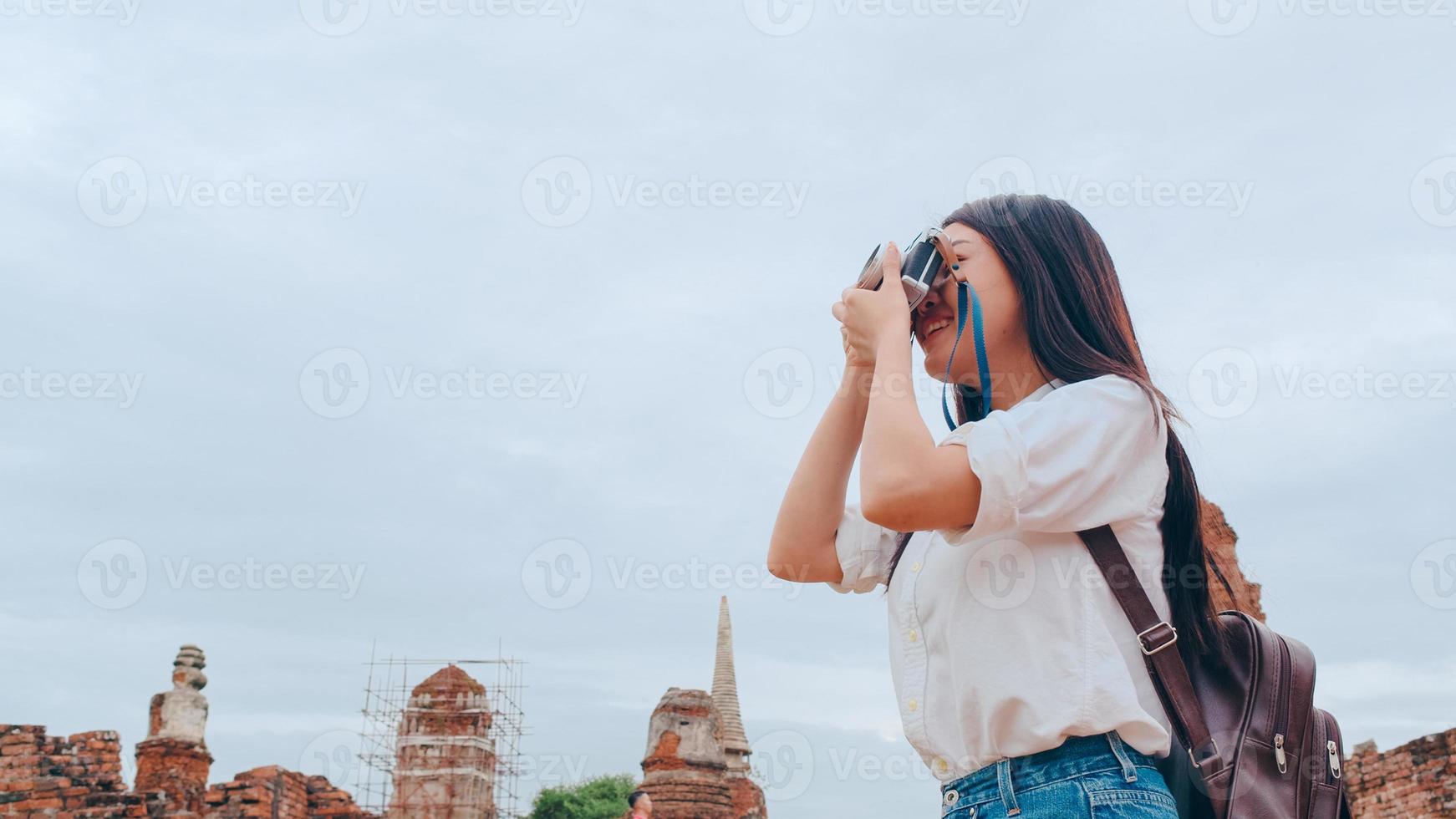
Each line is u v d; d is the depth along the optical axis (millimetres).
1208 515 10773
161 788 20109
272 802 20562
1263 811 2234
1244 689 2373
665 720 24891
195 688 21406
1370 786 18047
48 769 17562
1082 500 2141
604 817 51188
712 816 23922
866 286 2627
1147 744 2062
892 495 2072
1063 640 2094
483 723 23875
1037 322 2498
